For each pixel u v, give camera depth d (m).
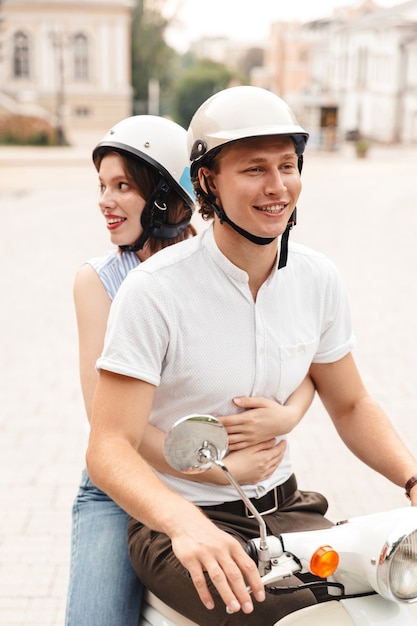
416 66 45.41
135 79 52.09
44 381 6.16
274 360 1.78
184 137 2.22
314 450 4.90
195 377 1.73
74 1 39.59
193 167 1.69
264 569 1.49
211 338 1.71
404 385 6.08
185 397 1.75
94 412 1.68
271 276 1.76
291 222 1.75
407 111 46.22
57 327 7.74
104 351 1.68
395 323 7.93
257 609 1.59
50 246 12.30
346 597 1.57
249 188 1.61
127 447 1.64
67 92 40.81
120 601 1.84
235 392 1.76
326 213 16.56
